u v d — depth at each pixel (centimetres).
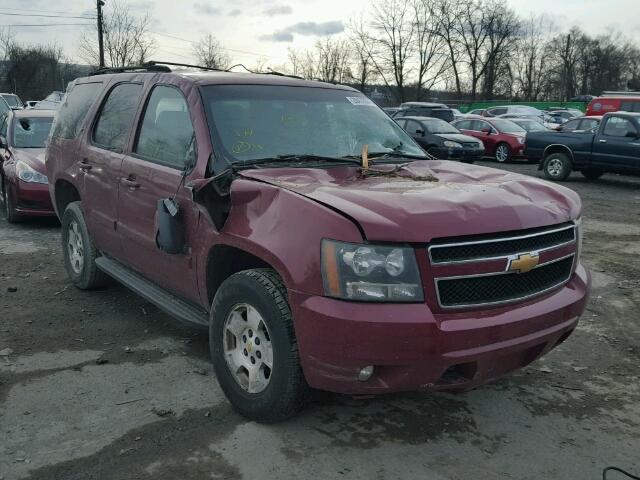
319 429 352
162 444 335
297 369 325
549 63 7969
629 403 397
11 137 986
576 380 429
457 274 303
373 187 345
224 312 361
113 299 574
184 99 431
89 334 490
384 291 295
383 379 304
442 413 375
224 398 387
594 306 587
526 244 325
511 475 315
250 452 328
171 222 394
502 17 6500
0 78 5369
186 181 396
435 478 310
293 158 406
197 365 435
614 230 969
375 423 360
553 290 345
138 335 489
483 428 360
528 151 1717
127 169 466
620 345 494
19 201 880
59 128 624
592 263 750
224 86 434
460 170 413
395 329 290
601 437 354
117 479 304
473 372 311
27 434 343
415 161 440
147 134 465
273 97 446
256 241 332
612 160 1542
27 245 790
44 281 631
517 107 3806
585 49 8219
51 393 391
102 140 530
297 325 312
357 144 449
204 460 321
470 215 312
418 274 297
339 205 310
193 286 403
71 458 321
